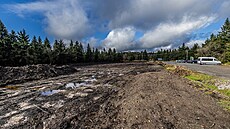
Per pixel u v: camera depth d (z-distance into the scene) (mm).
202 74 17859
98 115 7809
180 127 6105
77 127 6676
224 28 49656
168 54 114875
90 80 19078
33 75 21234
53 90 13789
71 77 22266
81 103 9805
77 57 76562
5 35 47281
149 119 6844
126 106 8562
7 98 11469
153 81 14266
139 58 116750
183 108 7836
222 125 6203
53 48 63656
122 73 25406
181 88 11625
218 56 48562
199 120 6617
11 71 20203
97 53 88938
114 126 6539
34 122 7344
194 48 99000
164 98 9211
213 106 8156
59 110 8742
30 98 11320
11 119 7758
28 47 53250
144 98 9391
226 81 13156
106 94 11727
